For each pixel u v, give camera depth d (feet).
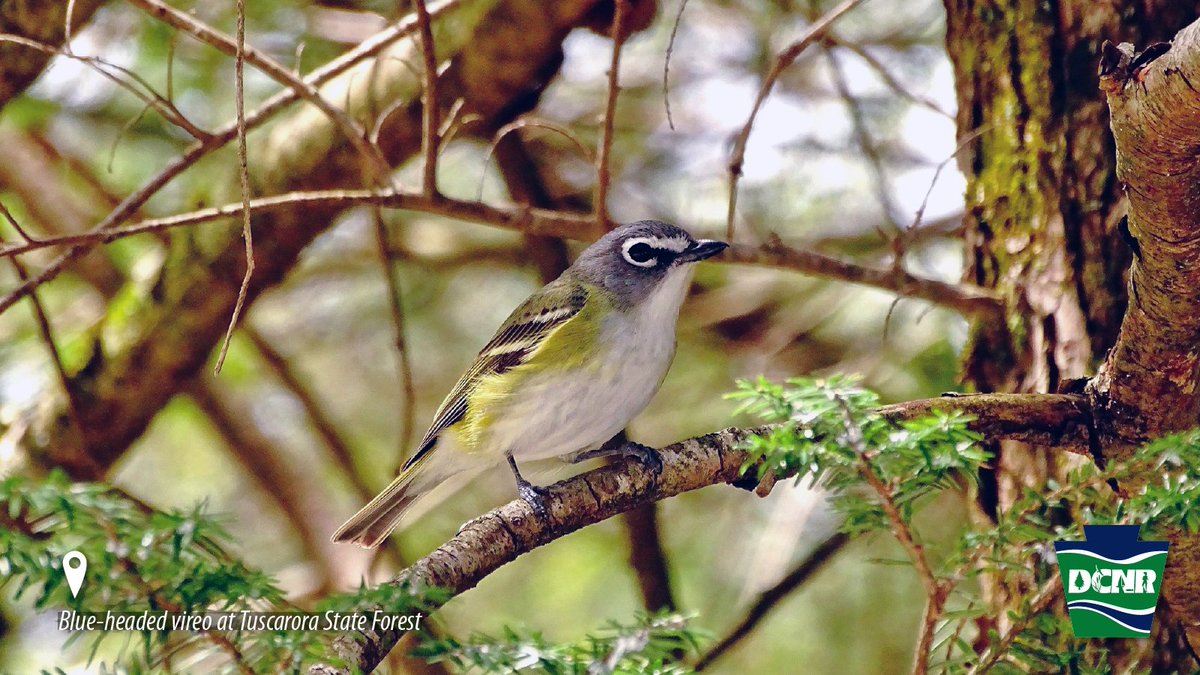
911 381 43.78
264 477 45.37
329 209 39.17
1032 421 25.64
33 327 45.47
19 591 17.79
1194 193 20.35
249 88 43.16
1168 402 24.41
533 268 47.29
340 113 30.71
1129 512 20.49
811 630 44.78
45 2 34.35
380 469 49.62
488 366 33.06
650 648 20.11
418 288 49.80
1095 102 29.32
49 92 41.93
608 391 31.53
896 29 45.39
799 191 46.88
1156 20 28.89
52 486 18.24
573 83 48.11
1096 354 28.53
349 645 19.69
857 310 46.32
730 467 26.05
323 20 43.01
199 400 44.68
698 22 47.39
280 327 50.62
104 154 44.86
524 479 31.58
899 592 44.39
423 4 28.73
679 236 32.73
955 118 32.68
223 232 39.55
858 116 38.99
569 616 46.24
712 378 47.01
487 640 19.61
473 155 48.34
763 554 39.58
